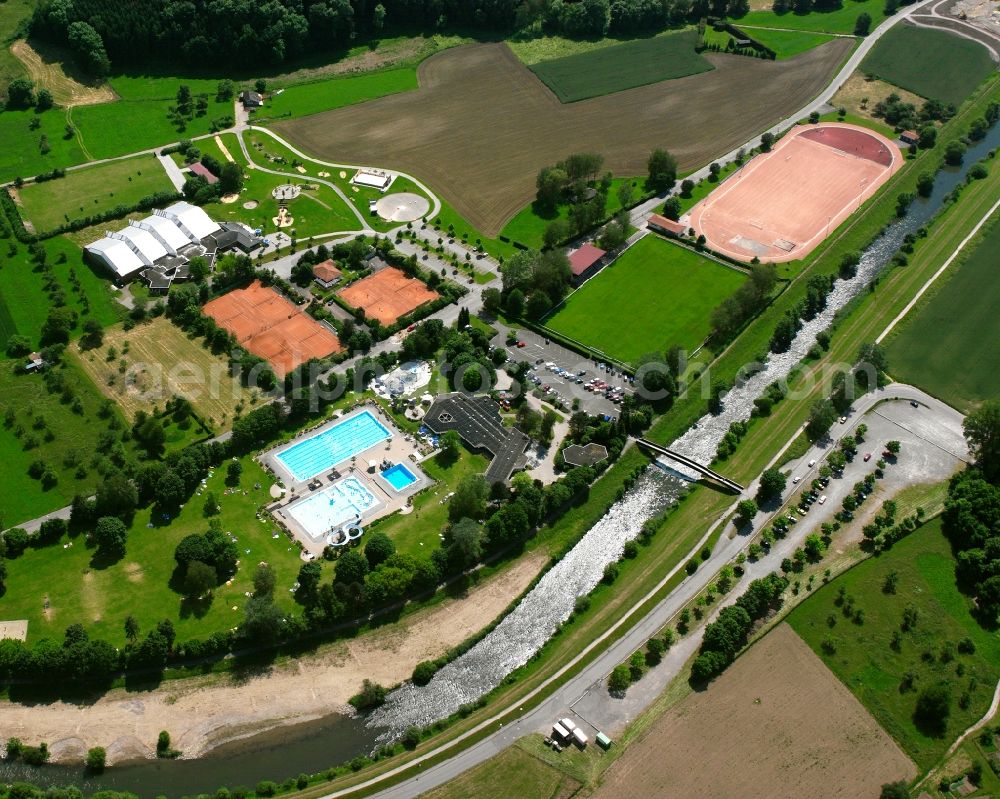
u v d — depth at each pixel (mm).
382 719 186500
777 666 193250
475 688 192125
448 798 170875
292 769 178250
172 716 185000
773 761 177250
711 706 186375
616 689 189750
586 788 172750
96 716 184125
